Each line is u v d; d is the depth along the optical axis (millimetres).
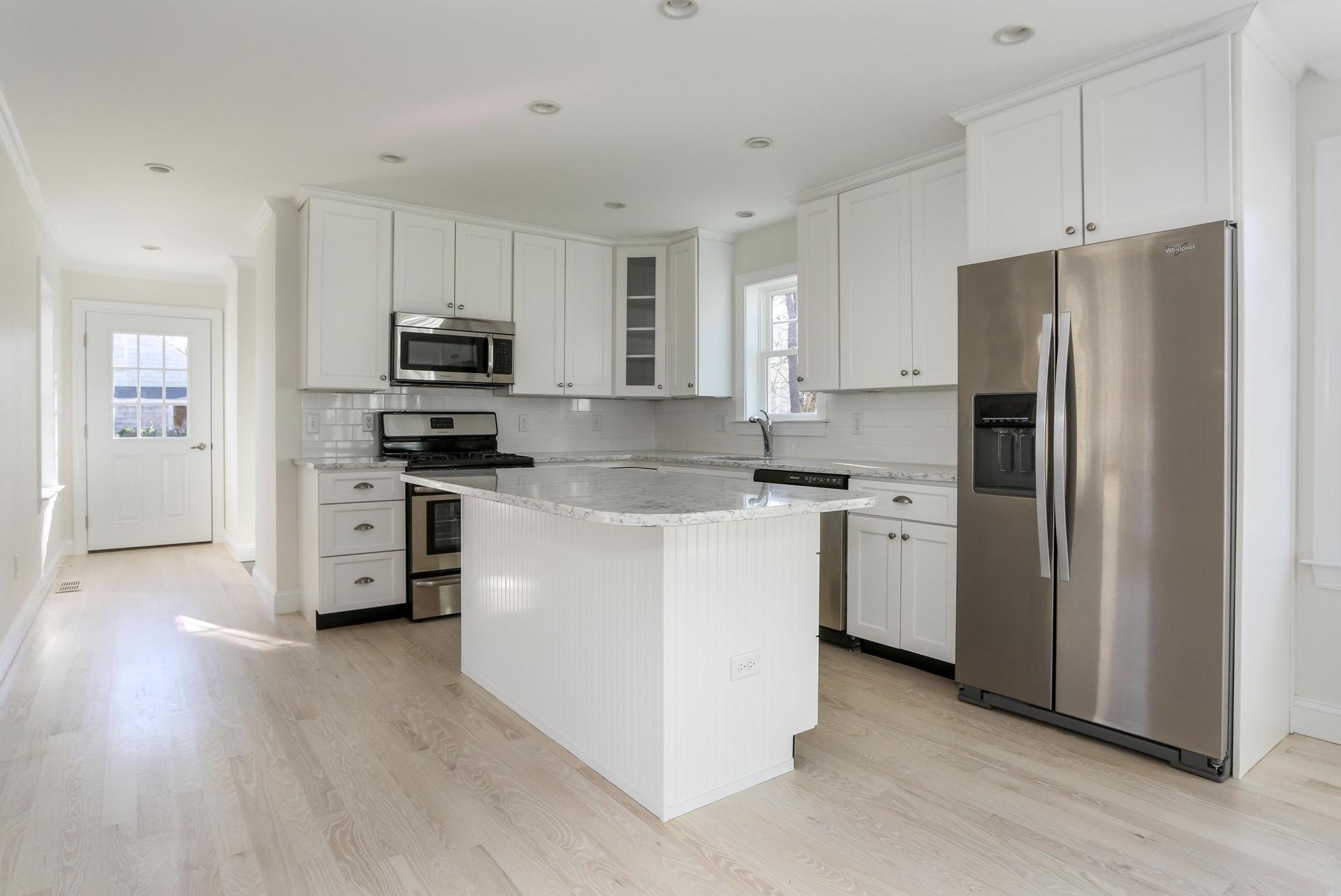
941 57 2525
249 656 3393
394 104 2902
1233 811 2061
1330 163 2498
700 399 5148
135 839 1893
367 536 3930
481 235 4418
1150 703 2359
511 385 4496
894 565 3281
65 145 3287
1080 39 2389
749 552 2182
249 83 2721
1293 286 2537
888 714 2754
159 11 2242
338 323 3980
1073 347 2504
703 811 2061
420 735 2547
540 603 2586
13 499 3486
